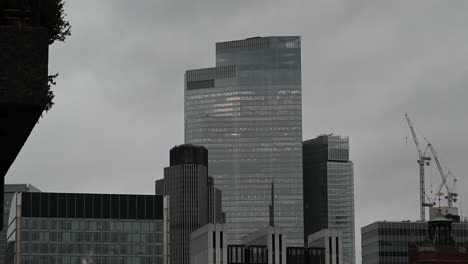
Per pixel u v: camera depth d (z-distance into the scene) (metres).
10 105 22.80
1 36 22.92
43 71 23.03
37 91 22.91
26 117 23.55
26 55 22.97
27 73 22.92
